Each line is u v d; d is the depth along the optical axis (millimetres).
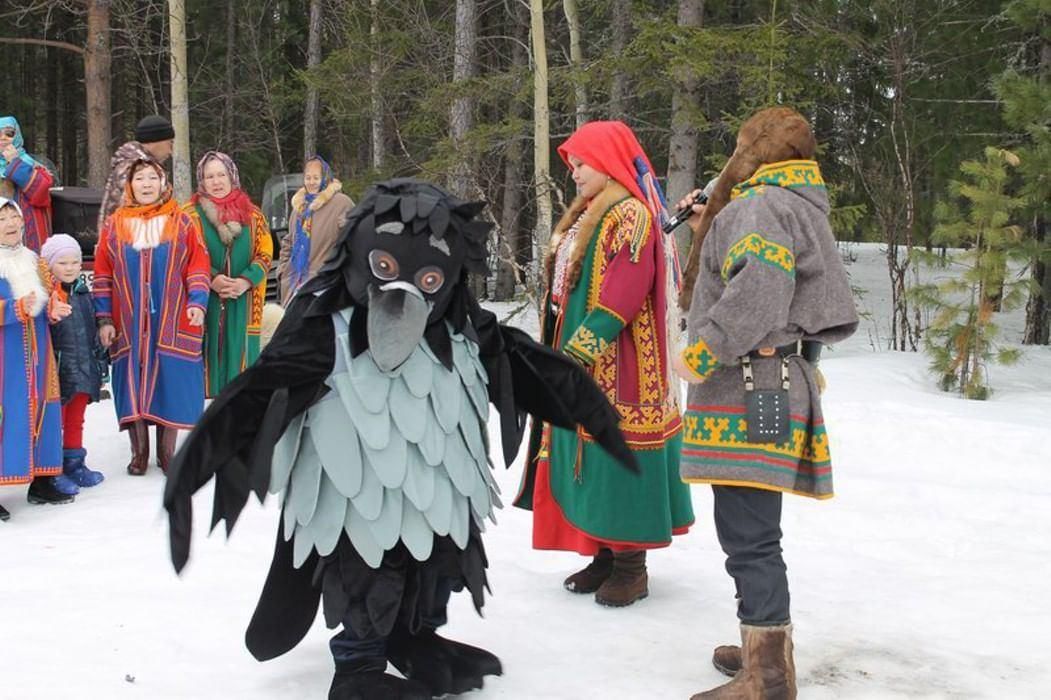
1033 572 4449
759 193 2980
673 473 4012
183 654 3471
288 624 3080
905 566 4551
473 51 14602
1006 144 13438
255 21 24281
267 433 2727
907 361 11008
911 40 15273
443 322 3023
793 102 12133
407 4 16031
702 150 15977
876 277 21500
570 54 16375
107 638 3600
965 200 15258
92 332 5957
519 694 3205
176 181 11617
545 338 4148
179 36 11555
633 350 3887
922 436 6934
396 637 3201
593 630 3754
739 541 3041
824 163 16141
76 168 26312
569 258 3910
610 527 3842
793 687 3012
